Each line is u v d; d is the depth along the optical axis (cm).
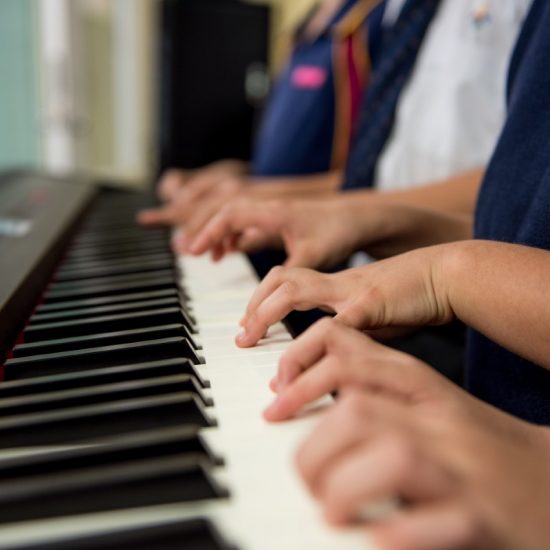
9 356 53
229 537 28
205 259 81
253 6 297
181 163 303
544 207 54
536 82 61
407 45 122
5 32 279
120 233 98
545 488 27
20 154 292
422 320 49
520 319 45
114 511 30
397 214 73
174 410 38
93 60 309
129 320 56
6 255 71
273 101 179
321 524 28
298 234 71
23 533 29
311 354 39
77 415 38
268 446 35
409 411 30
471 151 117
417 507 25
